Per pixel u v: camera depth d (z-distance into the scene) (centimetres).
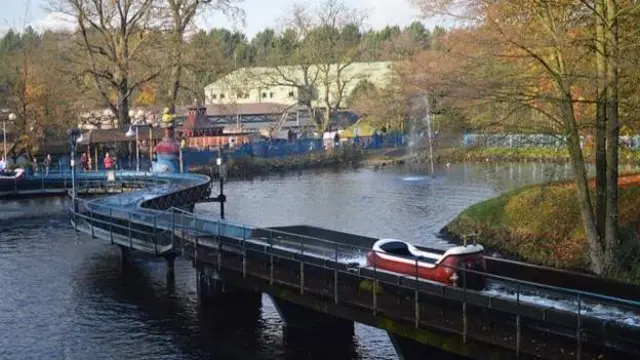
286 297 2009
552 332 1395
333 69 12100
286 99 13075
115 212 3109
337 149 8662
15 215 4581
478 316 1514
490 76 2469
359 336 2112
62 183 5494
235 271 2208
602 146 2547
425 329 1628
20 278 2908
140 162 6794
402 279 1667
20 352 2083
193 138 8312
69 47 6906
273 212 4759
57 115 6694
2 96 7031
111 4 6328
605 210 2581
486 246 3316
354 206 4975
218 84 11169
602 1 2283
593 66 2484
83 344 2138
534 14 2434
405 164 8031
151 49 6512
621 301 1349
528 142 3173
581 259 2767
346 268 1833
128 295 2628
